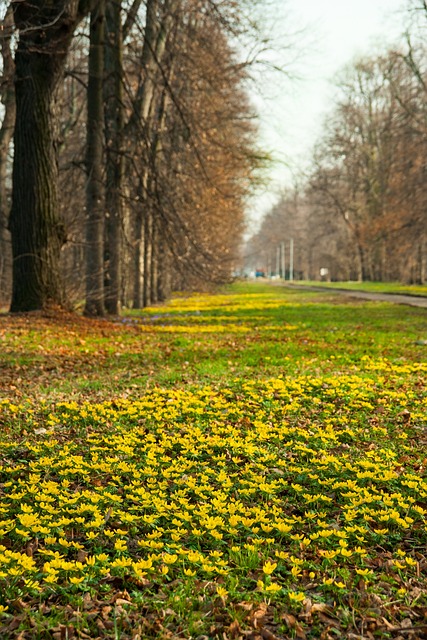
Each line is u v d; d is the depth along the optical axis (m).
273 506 5.11
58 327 17.22
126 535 4.65
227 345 15.97
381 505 5.13
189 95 31.05
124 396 9.30
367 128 63.62
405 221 43.97
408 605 3.85
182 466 5.91
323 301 41.88
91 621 3.56
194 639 3.45
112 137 24.94
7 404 8.54
